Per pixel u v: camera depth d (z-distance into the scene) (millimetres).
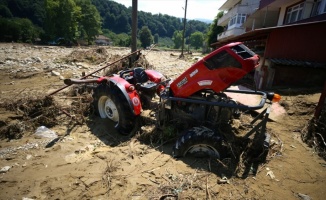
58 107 4438
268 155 3166
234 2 29891
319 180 2705
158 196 2326
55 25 47281
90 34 57875
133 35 7309
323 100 3703
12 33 45188
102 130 3988
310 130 3773
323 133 3621
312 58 7102
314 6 11156
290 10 13531
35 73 8375
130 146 3385
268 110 2832
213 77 2883
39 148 3344
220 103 2869
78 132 3930
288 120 4516
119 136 3838
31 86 6742
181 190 2416
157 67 12641
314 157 3236
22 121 3969
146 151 3248
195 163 2912
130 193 2373
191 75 3076
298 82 7012
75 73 8469
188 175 2674
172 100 3305
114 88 3754
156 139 3514
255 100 5383
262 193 2428
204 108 3121
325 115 3715
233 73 2742
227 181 2576
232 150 2875
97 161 2986
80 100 4758
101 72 7730
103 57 11641
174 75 9781
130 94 3656
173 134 3432
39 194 2357
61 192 2387
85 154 3197
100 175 2674
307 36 7012
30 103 4461
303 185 2605
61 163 2939
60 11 45938
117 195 2346
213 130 2900
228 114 3115
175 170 2764
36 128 3955
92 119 4371
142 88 4023
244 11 25000
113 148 3359
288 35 7109
